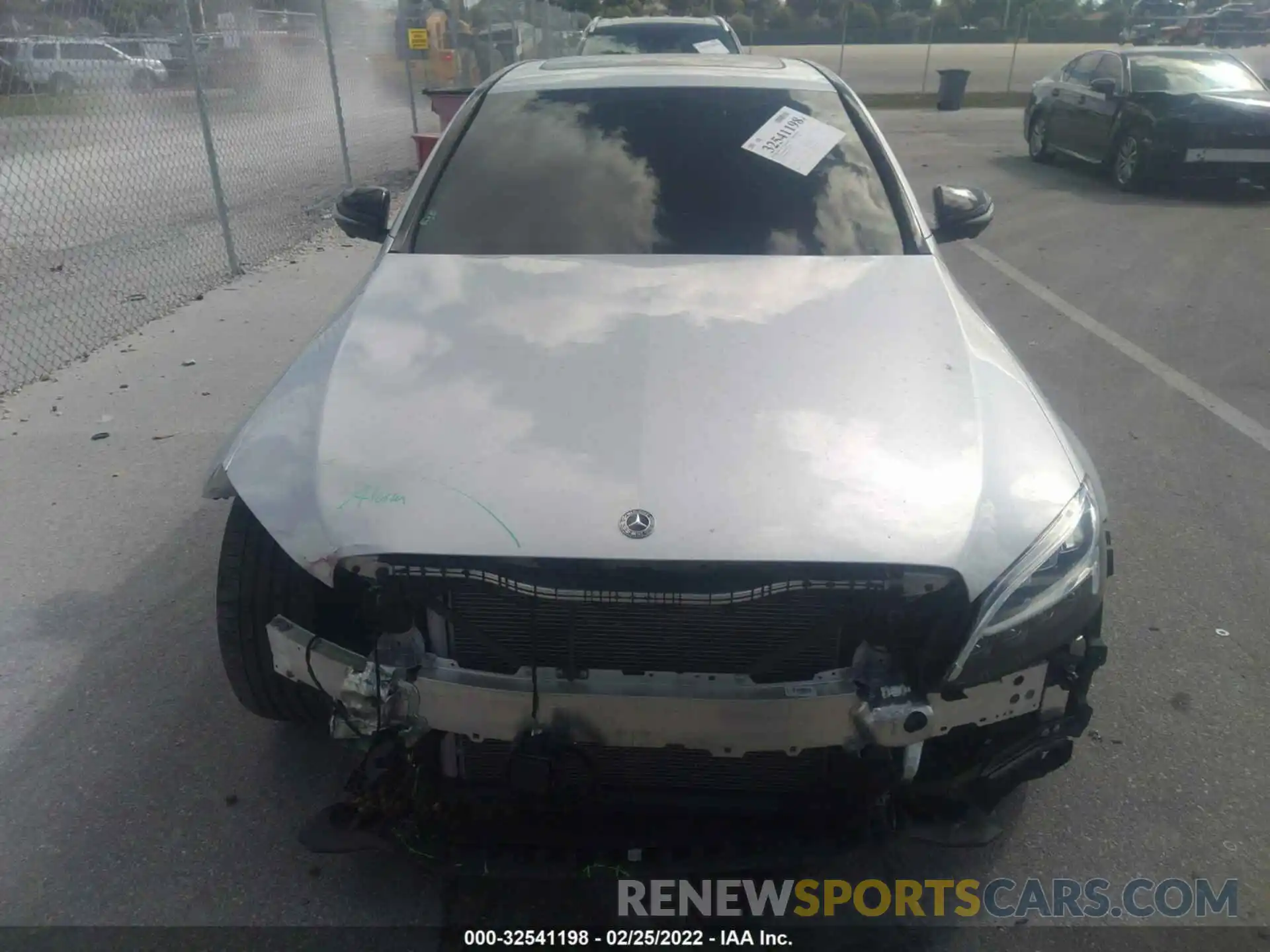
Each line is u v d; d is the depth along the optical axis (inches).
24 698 118.5
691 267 115.0
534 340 99.8
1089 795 104.7
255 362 227.0
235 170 420.2
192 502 164.6
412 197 129.6
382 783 91.3
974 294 286.7
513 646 81.7
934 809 89.6
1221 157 426.6
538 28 794.8
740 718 78.5
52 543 151.8
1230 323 259.6
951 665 78.7
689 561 76.2
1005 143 624.1
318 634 93.7
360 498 81.5
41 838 98.8
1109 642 129.3
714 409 89.3
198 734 113.1
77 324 253.8
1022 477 86.3
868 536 77.8
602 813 88.0
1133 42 1487.5
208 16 397.1
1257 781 106.6
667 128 135.0
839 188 127.6
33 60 306.5
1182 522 159.3
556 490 80.7
